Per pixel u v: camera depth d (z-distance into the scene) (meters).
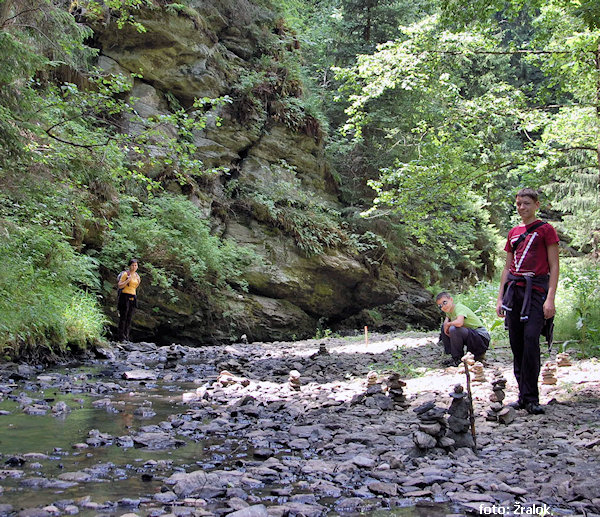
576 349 9.22
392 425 4.82
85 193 13.42
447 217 13.30
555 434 4.36
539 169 11.26
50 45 10.28
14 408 5.25
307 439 4.38
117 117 16.94
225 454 3.89
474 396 5.97
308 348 13.58
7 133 8.27
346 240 21.80
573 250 31.86
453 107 12.57
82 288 13.66
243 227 20.14
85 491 2.98
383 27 24.91
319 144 23.39
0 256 9.77
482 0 11.06
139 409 5.32
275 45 22.84
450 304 8.47
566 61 12.12
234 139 20.50
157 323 15.44
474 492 3.13
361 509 2.88
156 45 18.30
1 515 2.56
